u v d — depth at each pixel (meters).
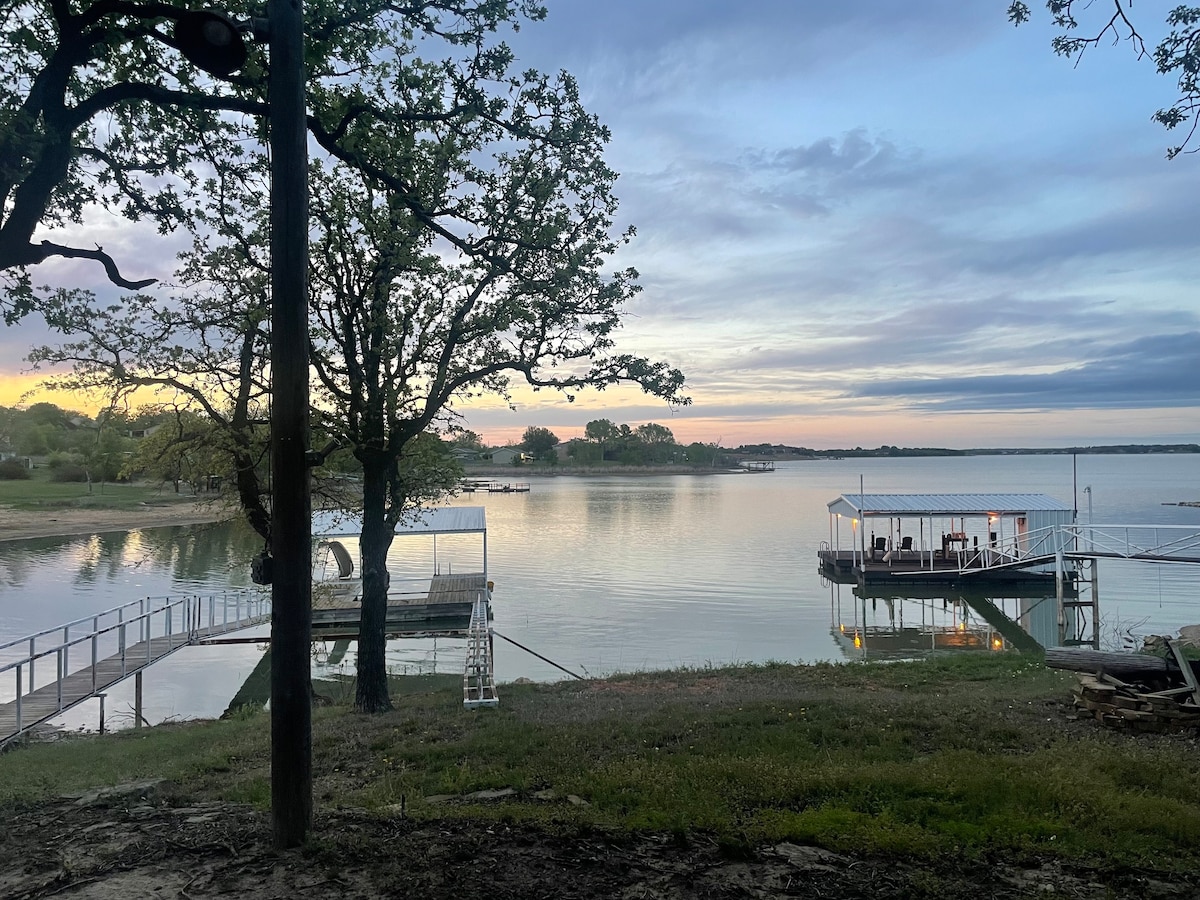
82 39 6.76
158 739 12.91
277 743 5.03
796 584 39.84
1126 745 8.25
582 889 4.52
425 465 16.61
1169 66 6.84
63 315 9.25
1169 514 63.12
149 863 4.87
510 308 12.26
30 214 6.61
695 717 10.23
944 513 40.44
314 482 17.14
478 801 6.75
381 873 4.65
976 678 14.91
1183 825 5.59
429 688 21.50
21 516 65.19
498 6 9.03
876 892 4.58
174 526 64.56
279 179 5.04
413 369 14.12
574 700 13.36
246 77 7.66
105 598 33.84
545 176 11.73
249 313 12.41
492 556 50.44
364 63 9.62
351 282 13.04
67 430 108.19
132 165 8.84
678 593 36.62
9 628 27.72
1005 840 5.34
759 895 4.52
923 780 6.61
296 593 5.04
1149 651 18.17
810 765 7.48
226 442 14.55
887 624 31.14
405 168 10.18
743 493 127.25
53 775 9.30
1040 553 39.12
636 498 114.81
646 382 12.70
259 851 4.98
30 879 4.72
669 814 5.82
